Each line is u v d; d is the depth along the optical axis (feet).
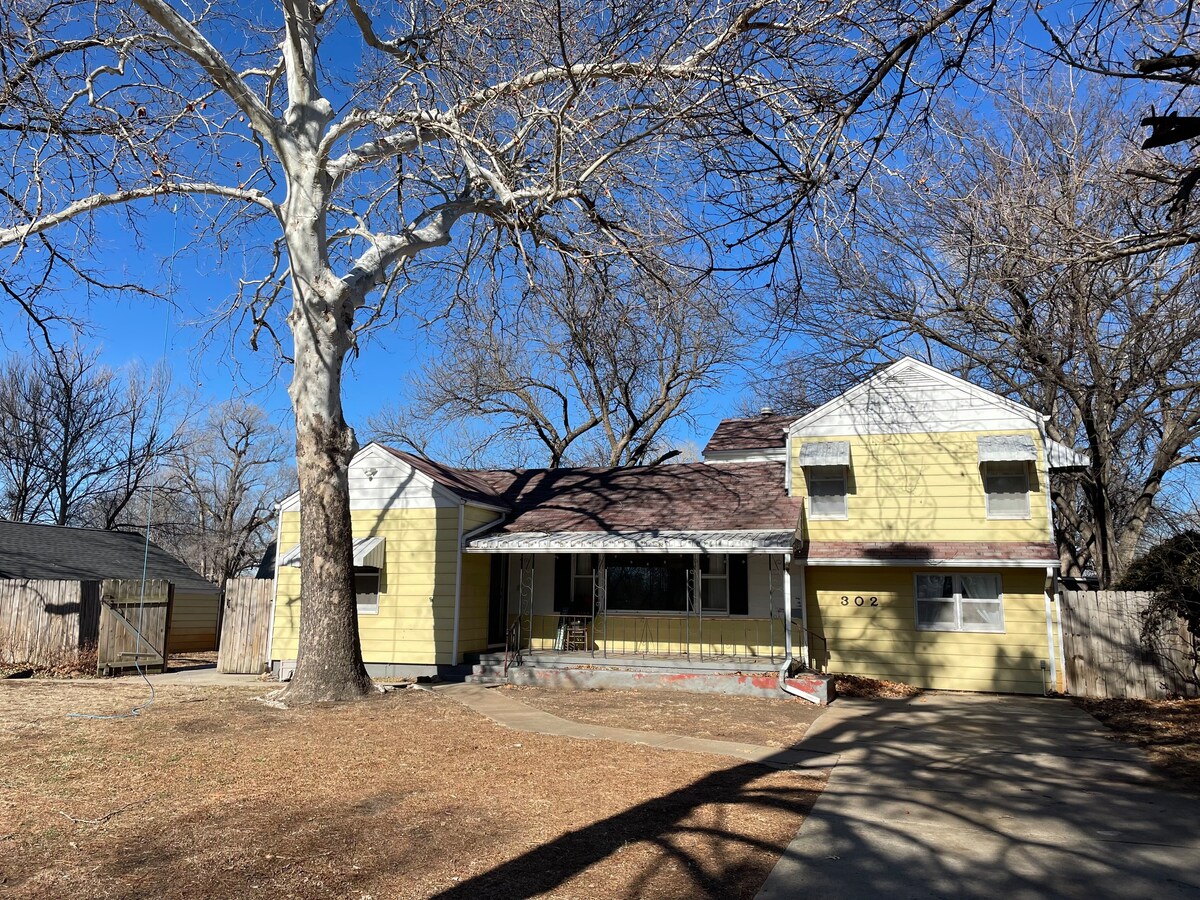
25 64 31.09
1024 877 17.17
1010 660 52.85
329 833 18.61
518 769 25.75
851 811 22.13
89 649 62.95
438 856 17.28
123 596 59.31
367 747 28.50
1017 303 58.80
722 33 27.99
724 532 52.60
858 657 55.93
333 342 40.52
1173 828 20.92
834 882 16.66
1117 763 29.32
